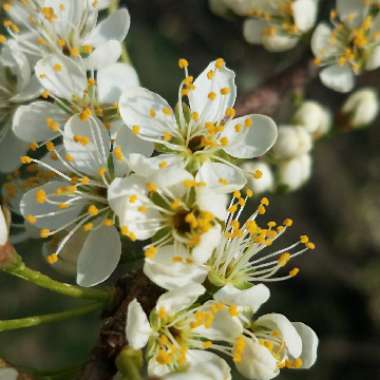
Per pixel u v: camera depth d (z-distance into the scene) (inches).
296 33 9.1
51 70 8.0
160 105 7.7
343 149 19.7
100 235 7.6
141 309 7.1
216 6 9.5
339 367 18.5
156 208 7.3
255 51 15.7
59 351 14.6
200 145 7.7
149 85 15.2
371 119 9.6
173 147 7.6
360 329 19.0
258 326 7.5
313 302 18.9
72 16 8.4
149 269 7.2
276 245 18.3
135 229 7.3
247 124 7.8
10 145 8.4
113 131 7.9
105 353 7.2
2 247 7.4
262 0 9.2
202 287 7.2
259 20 9.2
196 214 7.4
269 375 7.3
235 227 7.5
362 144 19.6
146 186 7.3
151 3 16.2
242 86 15.3
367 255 19.6
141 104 7.7
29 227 8.2
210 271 7.4
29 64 8.3
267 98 9.0
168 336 7.3
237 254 7.6
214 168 7.6
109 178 7.7
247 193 7.6
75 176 7.7
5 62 8.4
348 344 18.6
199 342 7.4
